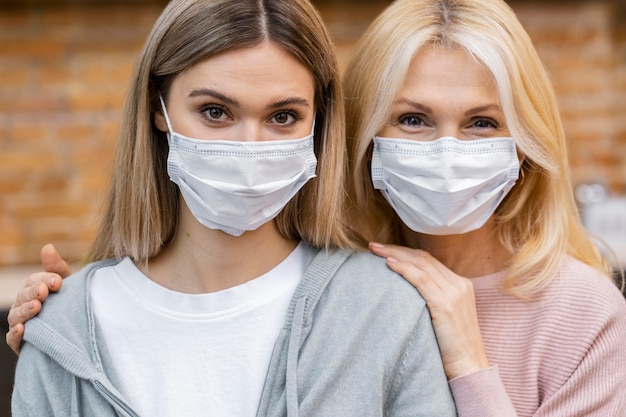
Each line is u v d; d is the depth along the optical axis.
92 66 3.26
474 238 1.65
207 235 1.40
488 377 1.43
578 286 1.58
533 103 1.54
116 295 1.43
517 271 1.60
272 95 1.28
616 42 3.54
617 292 1.60
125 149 1.44
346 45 3.34
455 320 1.44
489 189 1.52
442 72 1.46
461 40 1.45
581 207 2.91
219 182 1.30
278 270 1.42
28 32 3.22
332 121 1.43
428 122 1.50
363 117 1.53
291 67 1.29
